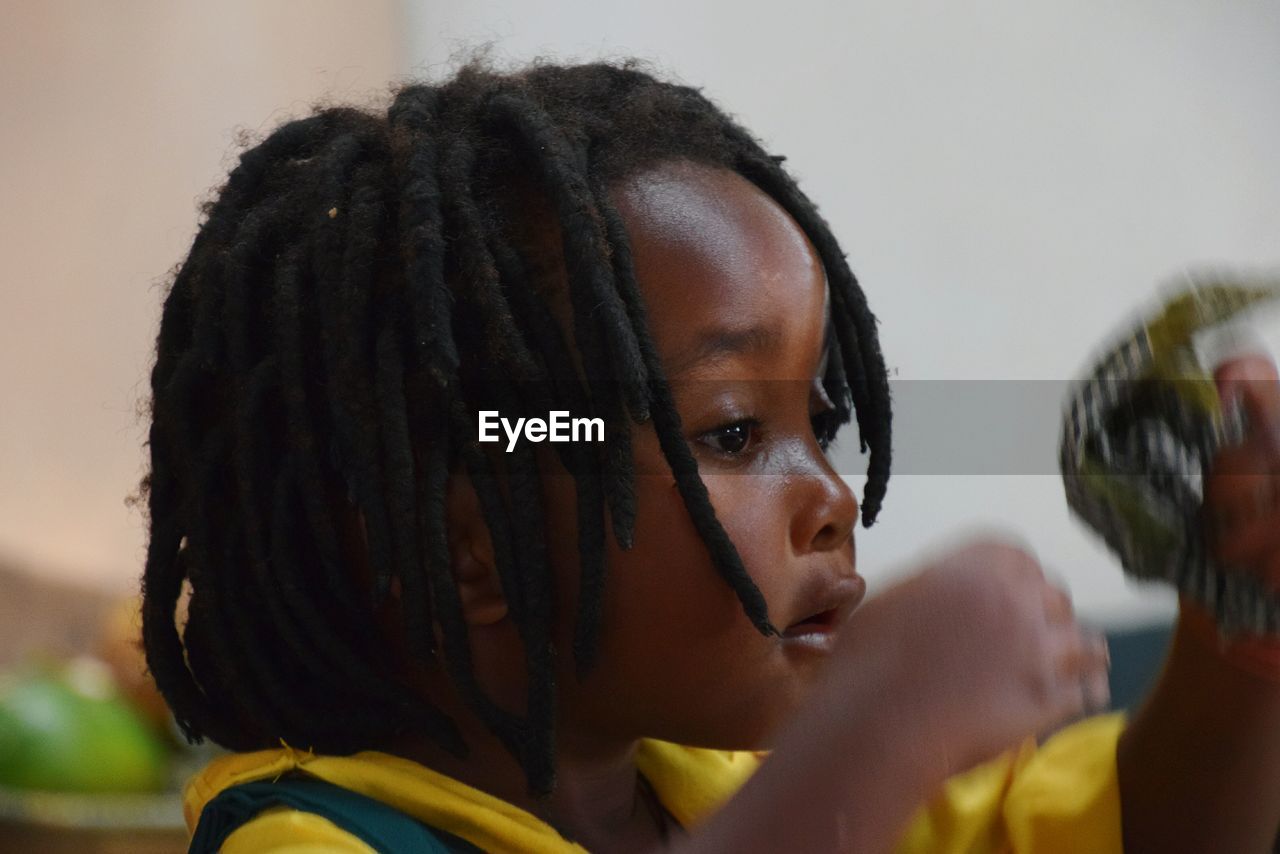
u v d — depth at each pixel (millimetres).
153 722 2932
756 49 3902
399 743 1535
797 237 1560
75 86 3881
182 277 1606
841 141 3914
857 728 1162
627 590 1425
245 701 1545
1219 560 1245
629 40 3850
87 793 2643
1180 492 1260
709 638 1433
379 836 1383
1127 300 3965
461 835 1462
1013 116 4012
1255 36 4113
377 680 1475
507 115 1506
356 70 3893
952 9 3986
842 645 1221
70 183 3869
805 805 1146
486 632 1461
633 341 1366
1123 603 3320
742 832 1151
